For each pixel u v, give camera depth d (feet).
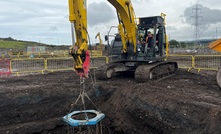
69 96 35.14
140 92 30.14
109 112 32.01
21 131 28.94
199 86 35.35
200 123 21.76
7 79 48.85
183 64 63.67
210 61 64.28
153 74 39.55
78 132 28.40
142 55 40.91
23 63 64.23
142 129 26.91
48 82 44.52
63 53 134.10
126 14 37.63
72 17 23.89
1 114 31.22
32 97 34.06
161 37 42.47
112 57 43.98
